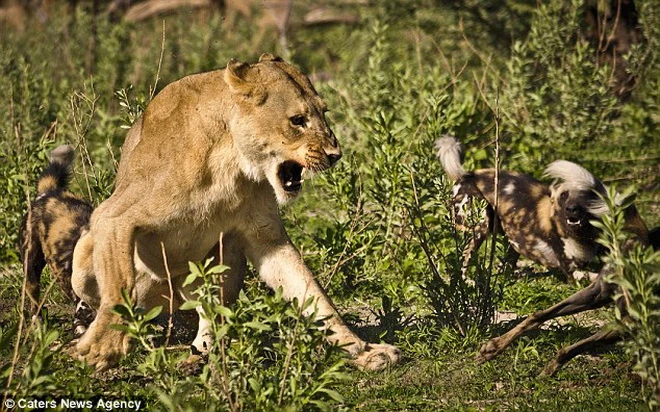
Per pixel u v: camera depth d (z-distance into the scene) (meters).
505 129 19.45
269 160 10.38
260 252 10.77
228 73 10.20
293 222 15.30
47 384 9.01
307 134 10.39
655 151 19.47
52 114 20.56
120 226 10.04
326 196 16.80
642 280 8.58
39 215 12.41
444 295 11.59
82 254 10.78
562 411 9.25
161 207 10.08
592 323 12.32
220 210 10.33
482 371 10.36
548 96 20.22
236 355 8.84
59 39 30.39
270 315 9.07
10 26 37.53
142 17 38.56
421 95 18.89
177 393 8.57
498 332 11.58
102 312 9.94
